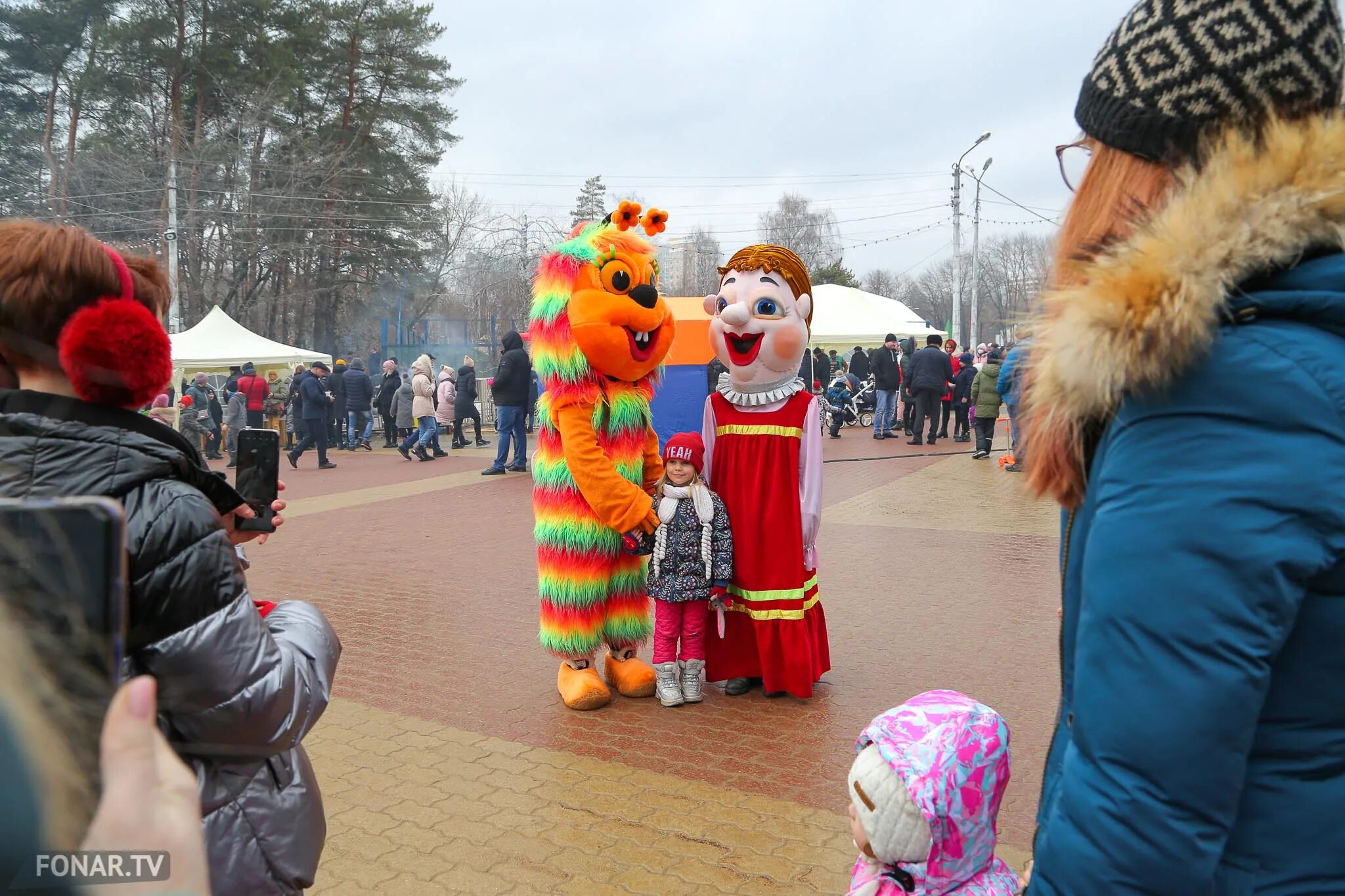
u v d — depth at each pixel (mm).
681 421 9609
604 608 4871
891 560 8102
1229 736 1033
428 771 4117
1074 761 1166
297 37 31203
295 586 7531
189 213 29578
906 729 1992
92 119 28516
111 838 823
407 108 33656
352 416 21125
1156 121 1225
